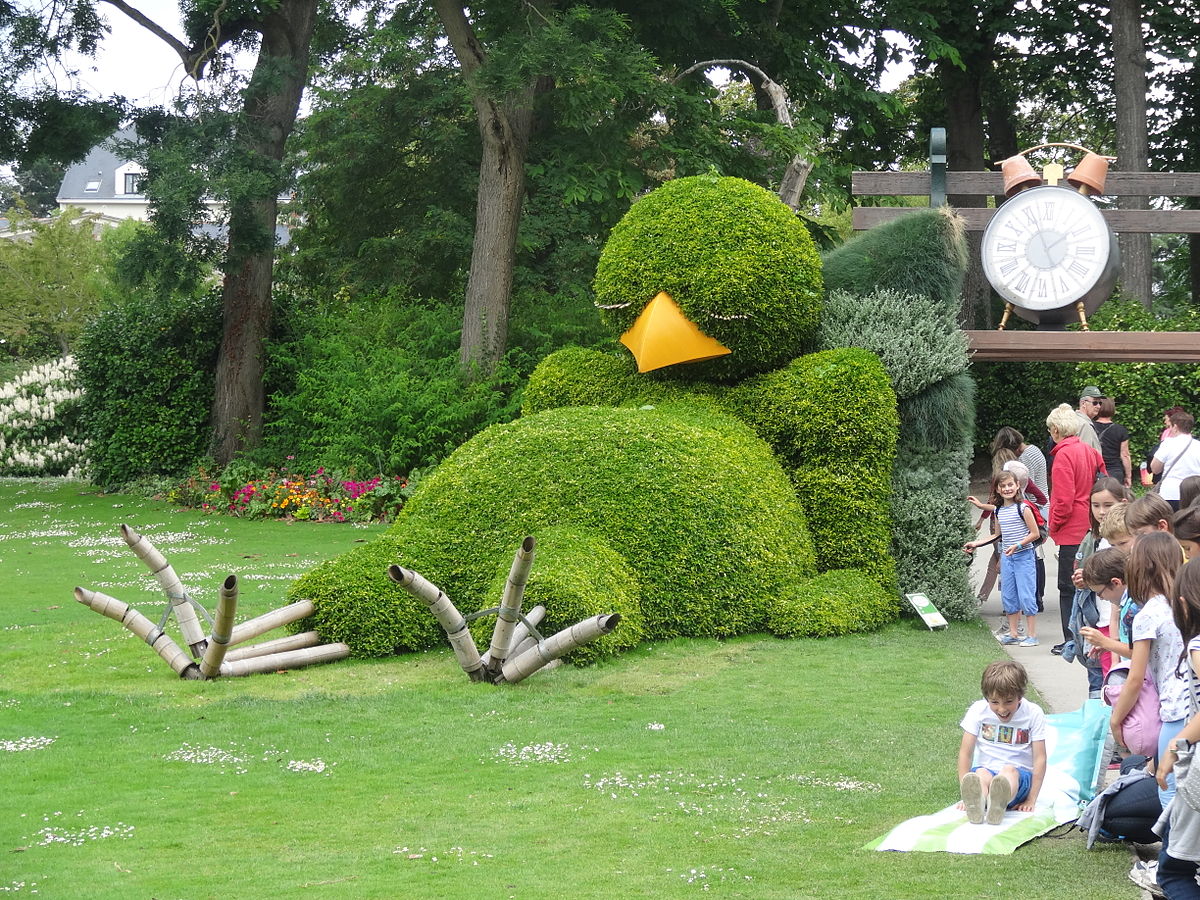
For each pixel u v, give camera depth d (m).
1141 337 11.04
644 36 22.75
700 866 4.89
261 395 22.52
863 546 10.80
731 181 11.48
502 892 4.62
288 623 9.09
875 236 11.59
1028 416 23.12
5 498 21.98
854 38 25.56
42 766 6.47
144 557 8.51
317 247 28.84
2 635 10.13
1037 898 4.52
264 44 21.81
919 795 5.85
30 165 22.59
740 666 8.88
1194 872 4.12
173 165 20.00
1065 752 6.00
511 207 20.77
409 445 19.33
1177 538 5.09
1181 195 11.45
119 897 4.58
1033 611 9.88
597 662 8.88
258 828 5.45
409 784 6.12
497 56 18.72
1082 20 25.77
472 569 9.48
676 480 9.89
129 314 22.95
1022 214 11.09
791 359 11.46
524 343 22.08
